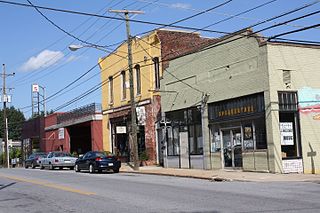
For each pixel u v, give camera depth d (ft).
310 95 74.69
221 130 82.79
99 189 56.85
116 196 48.60
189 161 90.94
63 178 79.51
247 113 76.33
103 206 41.45
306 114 74.02
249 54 75.56
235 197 44.47
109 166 91.45
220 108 82.74
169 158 97.66
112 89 128.98
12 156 225.97
